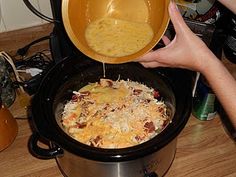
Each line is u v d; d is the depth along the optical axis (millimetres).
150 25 523
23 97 735
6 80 699
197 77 654
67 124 615
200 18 704
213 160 655
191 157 659
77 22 504
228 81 477
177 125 518
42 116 530
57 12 671
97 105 642
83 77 652
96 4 534
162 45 553
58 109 607
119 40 521
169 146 552
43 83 584
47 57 792
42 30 802
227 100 467
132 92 660
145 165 545
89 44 518
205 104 681
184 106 543
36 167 643
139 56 485
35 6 776
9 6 752
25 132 690
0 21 772
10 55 789
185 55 498
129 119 614
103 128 602
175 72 614
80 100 650
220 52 670
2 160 651
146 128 599
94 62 628
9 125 651
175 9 463
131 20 538
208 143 680
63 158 569
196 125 708
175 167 644
